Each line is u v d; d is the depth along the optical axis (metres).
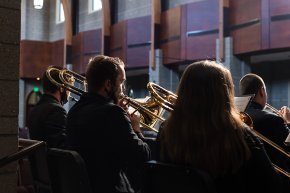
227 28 9.00
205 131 1.64
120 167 2.20
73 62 13.98
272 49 8.10
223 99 1.67
